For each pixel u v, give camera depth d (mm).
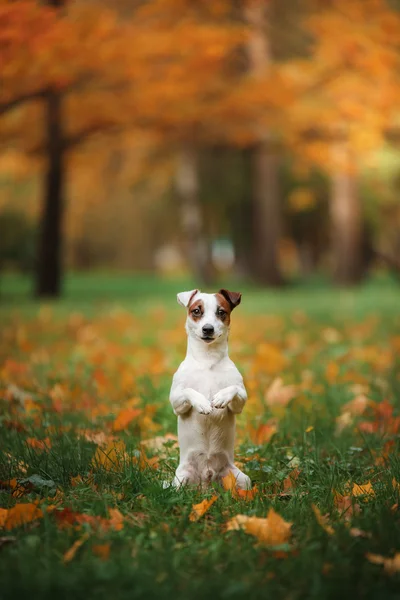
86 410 7254
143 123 19562
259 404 7117
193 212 32156
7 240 40188
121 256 60938
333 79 18500
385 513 4203
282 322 14977
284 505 4598
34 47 12617
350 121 18844
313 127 19688
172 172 35031
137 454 5520
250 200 36375
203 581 3482
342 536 3934
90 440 6051
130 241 54375
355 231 32312
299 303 20062
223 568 3691
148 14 16781
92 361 10141
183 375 5043
